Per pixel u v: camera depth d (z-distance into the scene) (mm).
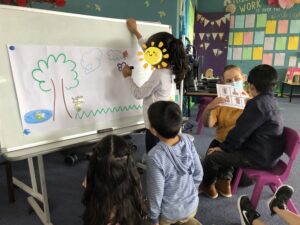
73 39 1467
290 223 1490
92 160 1111
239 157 1759
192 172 1326
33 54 1319
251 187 2256
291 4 5938
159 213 1245
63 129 1485
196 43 6246
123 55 1737
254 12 6195
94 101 1610
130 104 1812
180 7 3096
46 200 1699
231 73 2188
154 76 1695
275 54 6320
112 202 1081
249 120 1674
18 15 1255
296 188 2230
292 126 4008
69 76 1474
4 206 1975
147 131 1941
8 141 1288
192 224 1318
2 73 1238
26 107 1326
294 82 5949
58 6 2789
